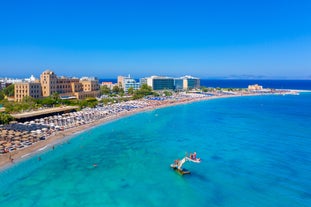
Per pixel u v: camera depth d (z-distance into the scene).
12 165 66.69
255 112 167.50
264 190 55.84
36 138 87.38
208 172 65.12
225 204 50.22
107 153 79.50
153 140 95.25
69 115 131.50
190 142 92.69
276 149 84.38
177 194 53.81
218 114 158.75
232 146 87.69
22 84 178.88
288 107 194.25
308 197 53.03
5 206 48.44
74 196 52.50
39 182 58.53
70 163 70.44
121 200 51.19
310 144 90.12
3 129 95.56
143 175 63.09
